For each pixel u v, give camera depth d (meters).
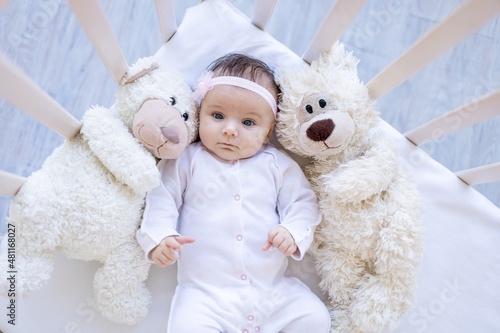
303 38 1.62
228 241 1.11
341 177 1.09
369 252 1.14
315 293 1.23
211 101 1.10
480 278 1.24
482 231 1.25
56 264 1.15
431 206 1.25
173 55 1.21
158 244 1.05
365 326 1.11
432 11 1.64
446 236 1.25
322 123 1.07
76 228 1.00
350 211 1.12
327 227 1.16
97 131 1.00
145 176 1.01
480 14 0.74
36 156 1.54
